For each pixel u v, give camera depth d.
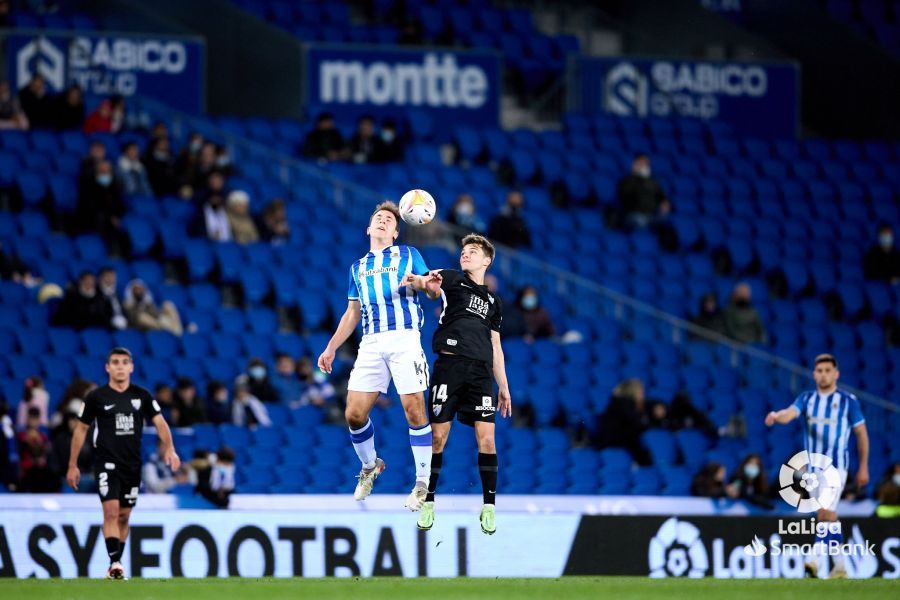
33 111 68.00
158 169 66.00
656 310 68.31
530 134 78.12
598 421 58.12
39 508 43.47
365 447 33.00
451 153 78.31
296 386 56.84
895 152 84.31
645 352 64.50
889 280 74.62
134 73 73.69
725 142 81.69
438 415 32.59
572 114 80.31
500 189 73.50
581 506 49.88
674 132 81.69
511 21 85.94
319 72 77.12
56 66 71.81
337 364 58.88
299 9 82.81
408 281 30.88
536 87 83.19
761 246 74.38
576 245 71.19
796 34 89.31
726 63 84.12
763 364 66.00
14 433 49.06
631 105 82.88
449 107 79.19
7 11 73.88
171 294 61.31
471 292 33.12
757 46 87.19
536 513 43.88
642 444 57.16
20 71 71.00
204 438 52.31
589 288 67.25
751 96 84.50
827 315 71.75
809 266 74.12
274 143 73.31
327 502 48.56
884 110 85.75
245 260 64.06
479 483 54.69
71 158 66.38
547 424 59.53
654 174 78.00
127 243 63.59
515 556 43.50
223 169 68.00
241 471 51.81
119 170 65.25
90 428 47.38
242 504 47.62
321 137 72.50
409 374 31.94
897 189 81.69
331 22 83.25
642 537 43.94
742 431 61.34
